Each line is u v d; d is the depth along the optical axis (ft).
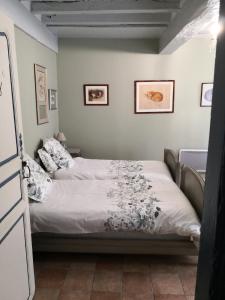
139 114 15.20
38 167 8.90
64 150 12.29
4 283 4.72
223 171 1.79
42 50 11.91
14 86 5.18
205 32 12.27
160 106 15.10
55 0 9.07
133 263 7.70
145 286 6.78
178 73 14.74
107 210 7.23
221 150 1.81
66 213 7.17
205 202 2.16
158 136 15.47
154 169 11.46
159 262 7.75
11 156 5.02
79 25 11.78
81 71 14.69
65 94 14.93
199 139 15.47
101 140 15.51
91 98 14.97
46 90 12.54
